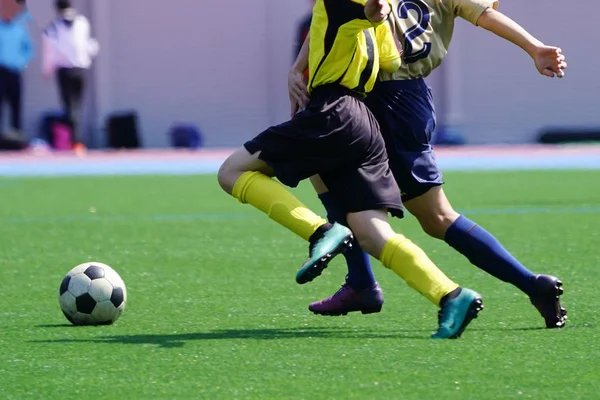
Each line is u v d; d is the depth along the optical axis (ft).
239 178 57.47
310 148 56.29
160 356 54.19
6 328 63.00
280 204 56.18
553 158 250.78
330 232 54.80
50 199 161.68
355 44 56.13
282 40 303.68
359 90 57.41
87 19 296.10
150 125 301.63
